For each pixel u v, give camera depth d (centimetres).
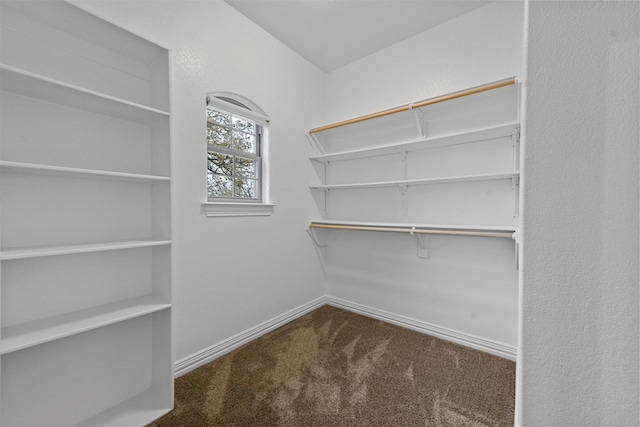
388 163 258
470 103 212
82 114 139
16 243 120
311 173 282
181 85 177
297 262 267
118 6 148
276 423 138
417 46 238
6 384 118
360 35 240
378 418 140
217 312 198
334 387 163
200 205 188
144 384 160
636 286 34
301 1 201
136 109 139
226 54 203
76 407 137
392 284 258
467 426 135
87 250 120
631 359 35
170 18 171
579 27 37
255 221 226
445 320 229
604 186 36
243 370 180
